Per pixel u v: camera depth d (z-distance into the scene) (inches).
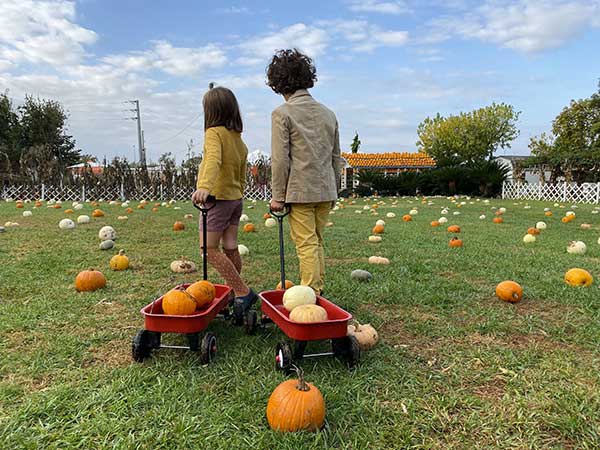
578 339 111.3
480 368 96.5
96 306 138.4
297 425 70.7
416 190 1018.7
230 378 90.5
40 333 115.3
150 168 1028.5
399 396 84.1
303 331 90.6
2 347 106.3
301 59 129.3
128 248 245.1
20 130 1230.9
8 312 130.3
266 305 109.4
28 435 70.6
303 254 127.2
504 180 989.2
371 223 392.2
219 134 122.4
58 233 303.0
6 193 797.2
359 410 78.1
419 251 236.8
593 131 1026.1
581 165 895.7
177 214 472.7
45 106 1300.4
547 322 124.5
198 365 96.8
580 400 81.7
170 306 100.1
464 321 126.5
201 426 73.1
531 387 87.2
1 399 81.8
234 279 126.9
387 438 70.9
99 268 192.9
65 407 78.7
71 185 827.4
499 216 469.1
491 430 73.3
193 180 897.5
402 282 165.9
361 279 170.1
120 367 96.0
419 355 102.9
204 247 117.3
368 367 95.6
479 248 246.4
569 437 71.5
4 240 268.8
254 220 407.8
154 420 74.7
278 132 122.3
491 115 1905.8
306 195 123.8
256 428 72.8
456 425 75.0
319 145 126.7
